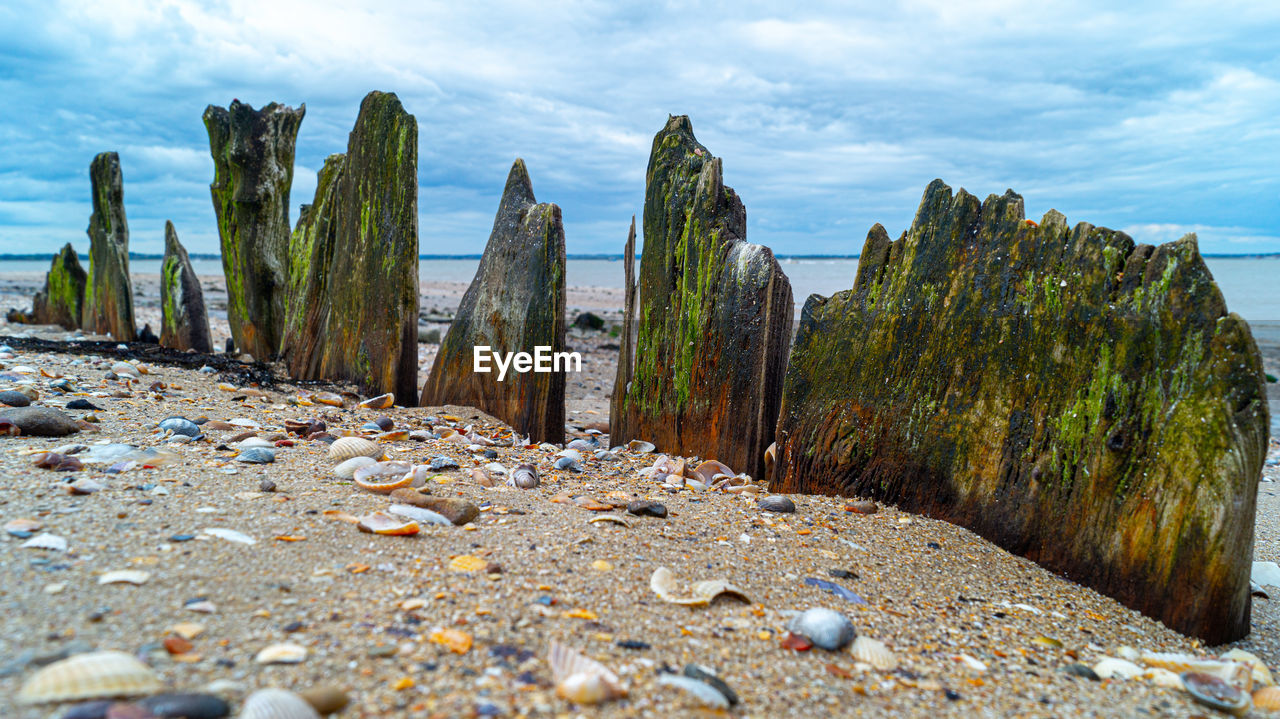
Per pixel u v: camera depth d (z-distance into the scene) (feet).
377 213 21.93
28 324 40.65
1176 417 10.13
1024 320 11.98
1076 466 11.13
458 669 6.45
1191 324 10.16
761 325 15.97
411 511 10.45
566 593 8.33
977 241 12.71
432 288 128.36
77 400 15.08
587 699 6.11
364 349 22.48
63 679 5.43
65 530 8.45
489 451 16.01
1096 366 11.06
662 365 18.28
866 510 12.96
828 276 200.95
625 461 17.07
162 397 17.87
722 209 17.46
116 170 33.65
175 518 9.24
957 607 9.71
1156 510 10.21
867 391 13.74
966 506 12.38
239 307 28.91
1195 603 9.77
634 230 20.04
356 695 5.91
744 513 12.60
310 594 7.58
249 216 27.94
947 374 12.80
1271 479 21.97
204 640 6.46
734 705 6.51
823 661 7.64
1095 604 10.37
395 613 7.36
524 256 19.04
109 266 34.04
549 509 11.86
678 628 7.91
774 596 9.16
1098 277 11.21
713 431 16.84
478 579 8.41
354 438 13.84
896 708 6.95
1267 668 9.14
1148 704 7.65
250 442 13.79
